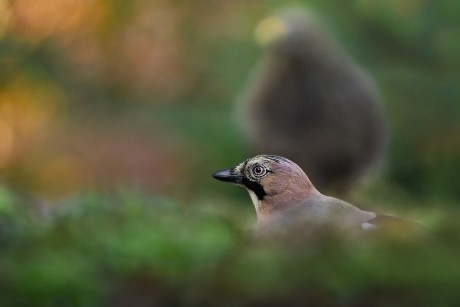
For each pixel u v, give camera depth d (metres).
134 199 7.58
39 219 7.11
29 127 19.75
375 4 16.98
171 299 5.91
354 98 14.63
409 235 5.87
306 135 14.65
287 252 5.85
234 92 16.95
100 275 6.04
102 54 20.14
